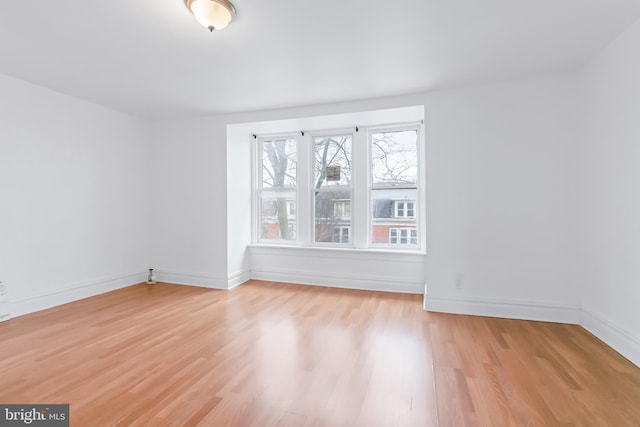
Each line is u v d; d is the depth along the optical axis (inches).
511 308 123.1
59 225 138.6
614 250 96.7
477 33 89.5
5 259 120.4
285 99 144.7
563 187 116.8
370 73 115.9
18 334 107.0
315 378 80.0
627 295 91.1
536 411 67.1
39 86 130.0
